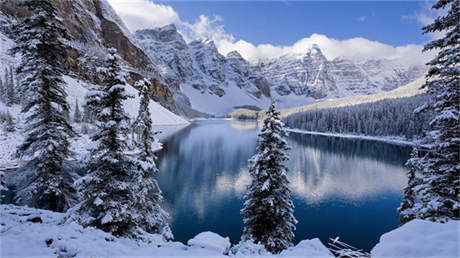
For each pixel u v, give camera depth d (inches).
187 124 6378.0
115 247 298.0
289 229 534.3
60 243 259.0
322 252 318.0
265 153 516.7
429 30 431.5
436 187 440.5
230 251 382.6
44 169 512.1
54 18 528.7
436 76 456.1
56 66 540.4
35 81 500.1
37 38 497.4
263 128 547.5
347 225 1037.8
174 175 1672.0
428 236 213.5
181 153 2449.6
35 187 498.3
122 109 417.7
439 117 406.0
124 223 395.5
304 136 4539.9
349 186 1561.3
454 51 397.1
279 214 527.2
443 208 415.2
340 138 4195.4
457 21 394.6
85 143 1494.8
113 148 410.0
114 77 404.8
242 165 2031.3
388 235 237.9
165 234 523.2
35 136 516.7
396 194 1416.1
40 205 512.4
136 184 436.8
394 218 1101.7
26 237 262.2
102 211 385.4
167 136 3656.5
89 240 295.9
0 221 312.8
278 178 537.0
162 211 571.8
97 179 378.3
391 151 2874.0
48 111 526.3
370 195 1397.6
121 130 413.1
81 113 2306.8
